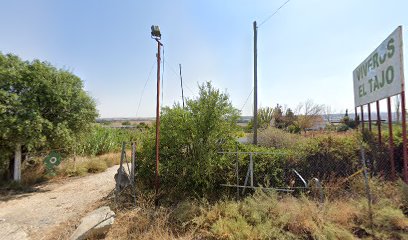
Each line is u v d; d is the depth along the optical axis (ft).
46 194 21.80
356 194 15.07
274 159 18.76
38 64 24.09
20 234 13.92
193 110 18.85
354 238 10.81
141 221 14.01
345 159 18.39
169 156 19.27
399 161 18.10
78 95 26.53
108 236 13.08
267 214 13.03
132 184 17.65
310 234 11.30
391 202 13.01
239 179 18.67
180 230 13.34
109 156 40.27
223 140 19.19
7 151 23.02
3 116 20.52
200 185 18.31
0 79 21.67
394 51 16.43
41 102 23.53
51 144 24.68
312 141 20.04
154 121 20.33
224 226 12.09
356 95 27.09
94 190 22.99
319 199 15.03
